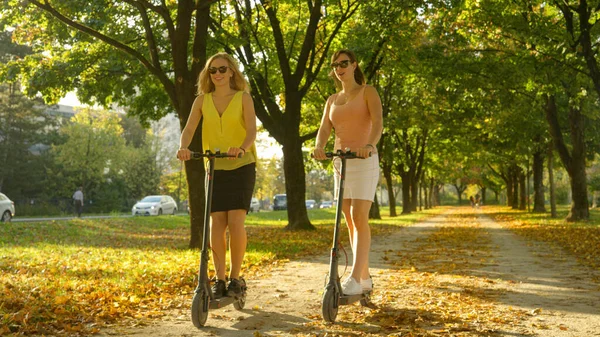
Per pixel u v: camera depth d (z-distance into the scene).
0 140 62.56
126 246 16.19
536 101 25.98
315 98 26.59
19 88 62.28
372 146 5.52
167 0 17.56
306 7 22.97
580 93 19.09
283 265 10.80
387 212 62.00
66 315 5.67
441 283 8.28
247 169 5.75
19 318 5.21
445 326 5.30
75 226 23.81
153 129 91.88
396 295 7.12
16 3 14.73
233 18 21.67
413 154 48.16
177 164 69.88
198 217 14.12
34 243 16.31
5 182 60.94
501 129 30.41
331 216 48.47
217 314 5.89
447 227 26.77
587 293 7.38
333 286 5.39
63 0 13.77
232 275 5.81
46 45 18.81
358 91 5.96
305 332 5.08
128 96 19.41
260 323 5.45
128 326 5.34
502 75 21.03
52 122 66.12
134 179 67.62
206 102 5.83
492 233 21.56
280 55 21.75
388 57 21.75
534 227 24.39
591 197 72.25
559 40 18.02
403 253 13.57
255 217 42.31
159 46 17.98
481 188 103.75
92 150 61.56
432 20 21.09
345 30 22.94
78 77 18.16
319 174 113.56
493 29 19.70
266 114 22.56
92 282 7.84
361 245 5.84
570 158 27.19
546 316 5.83
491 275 9.27
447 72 21.06
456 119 31.09
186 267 9.66
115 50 17.88
